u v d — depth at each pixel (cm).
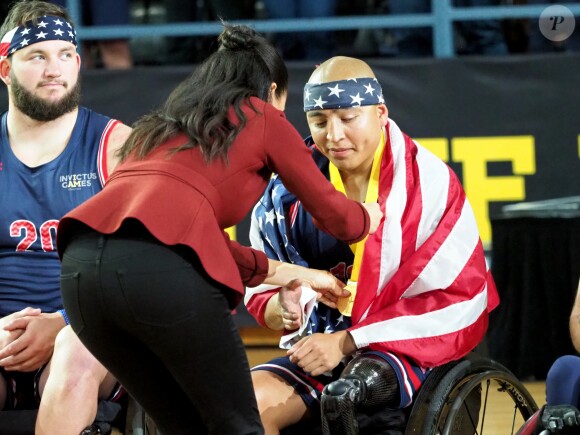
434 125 1755
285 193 981
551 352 1580
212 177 776
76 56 995
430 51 2019
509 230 1606
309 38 1988
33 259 983
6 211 980
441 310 930
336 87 918
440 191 955
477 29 1952
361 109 923
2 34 980
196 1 2008
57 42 969
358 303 940
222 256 763
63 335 912
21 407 959
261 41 851
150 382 791
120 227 753
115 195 770
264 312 976
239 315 1788
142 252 744
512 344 1603
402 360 912
